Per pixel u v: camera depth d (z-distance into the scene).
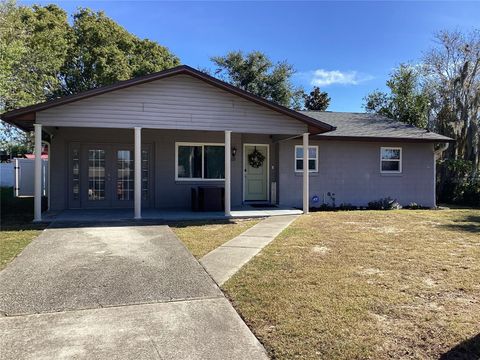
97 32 23.92
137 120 10.52
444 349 3.24
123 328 3.69
